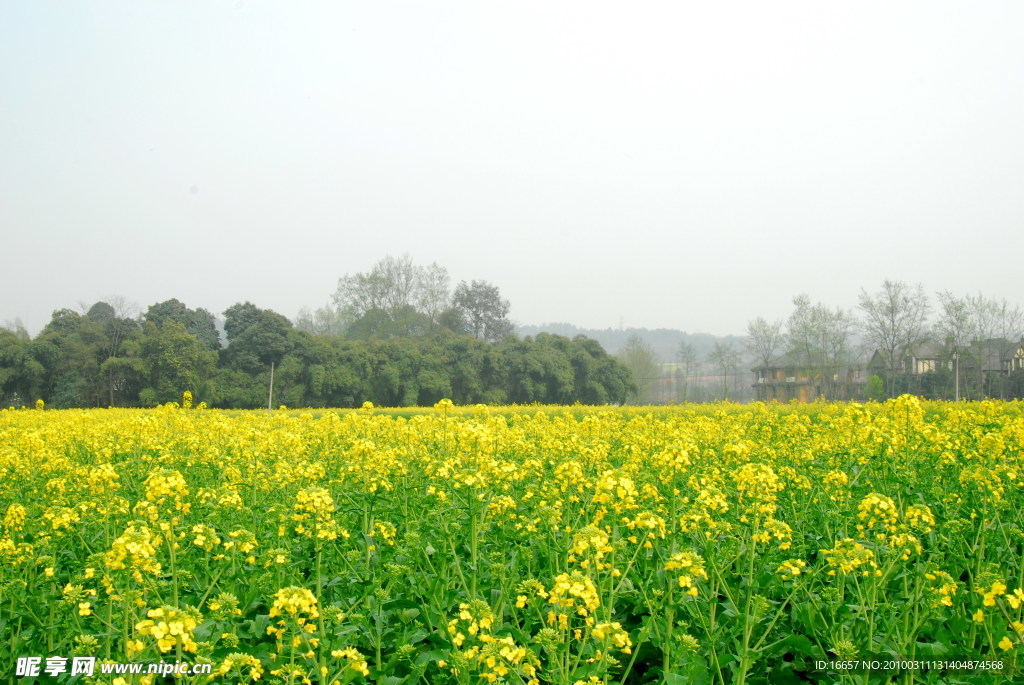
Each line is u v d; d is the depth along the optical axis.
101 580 5.62
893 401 9.98
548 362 60.53
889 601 6.05
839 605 5.42
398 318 85.69
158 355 49.25
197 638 5.14
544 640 4.60
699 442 13.13
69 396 48.66
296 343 54.22
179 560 6.32
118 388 50.88
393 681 4.96
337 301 87.75
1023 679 5.08
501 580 5.83
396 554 6.52
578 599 4.82
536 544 6.88
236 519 7.46
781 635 5.88
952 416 13.97
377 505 7.83
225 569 6.36
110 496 7.51
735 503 7.71
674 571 5.31
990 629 5.36
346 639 5.14
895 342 60.44
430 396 58.56
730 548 5.93
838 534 7.11
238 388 50.72
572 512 7.47
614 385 65.12
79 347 50.38
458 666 4.54
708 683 5.02
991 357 58.25
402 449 10.62
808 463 10.57
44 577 6.16
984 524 6.84
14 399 49.12
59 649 5.52
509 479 7.91
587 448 10.02
